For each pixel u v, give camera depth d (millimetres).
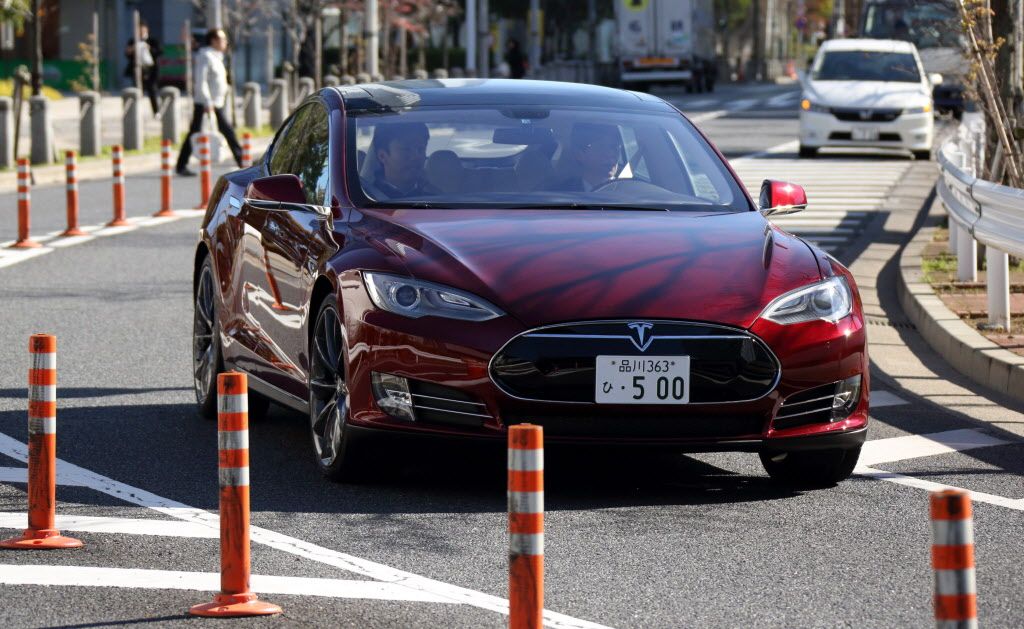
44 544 13852
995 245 25047
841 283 16344
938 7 38094
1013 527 15109
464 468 17266
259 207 17750
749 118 97562
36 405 13961
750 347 15508
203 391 20188
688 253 16188
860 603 12516
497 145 18297
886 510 15680
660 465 17703
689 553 13945
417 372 15453
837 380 15922
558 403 15266
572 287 15484
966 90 37125
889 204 48219
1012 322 26266
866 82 67625
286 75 95688
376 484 16469
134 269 35094
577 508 15578
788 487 16672
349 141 18203
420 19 129875
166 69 132125
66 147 68938
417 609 12195
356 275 16062
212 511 15336
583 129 18703
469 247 16062
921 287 29516
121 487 16281
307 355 17141
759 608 12352
